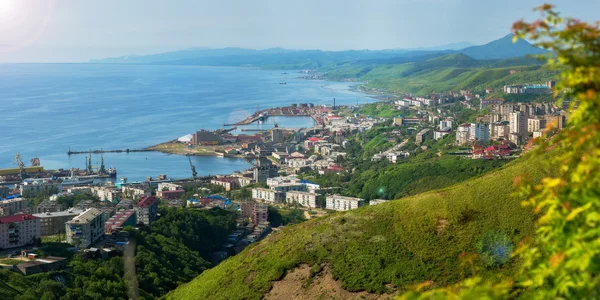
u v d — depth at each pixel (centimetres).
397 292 12900
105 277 18712
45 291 16588
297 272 14450
